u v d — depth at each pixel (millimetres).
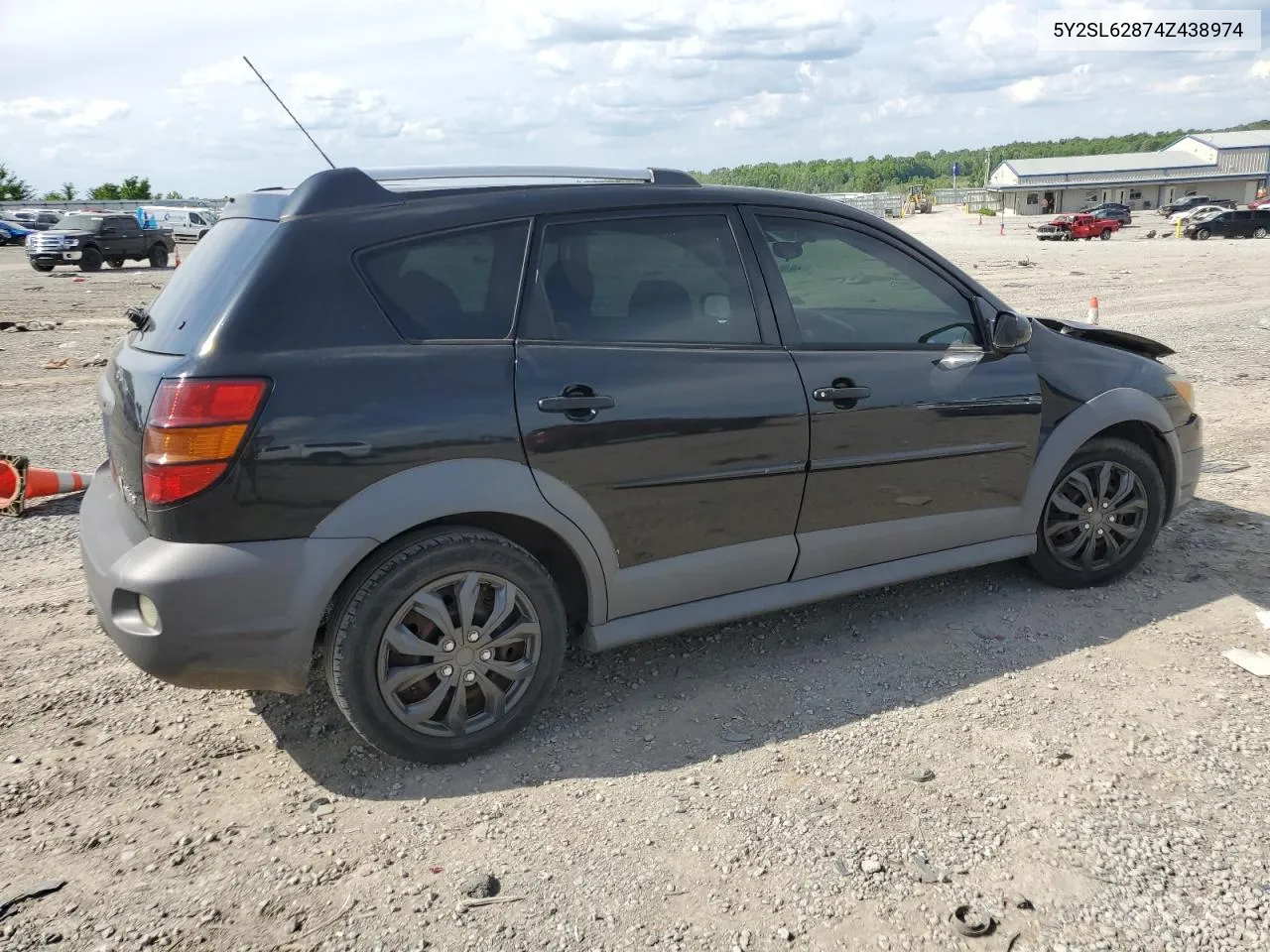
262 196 3291
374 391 2885
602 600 3355
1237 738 3195
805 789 3002
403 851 2770
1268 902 2465
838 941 2389
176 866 2723
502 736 3252
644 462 3287
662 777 3092
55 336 14117
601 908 2521
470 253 3125
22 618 4367
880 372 3723
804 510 3652
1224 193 85938
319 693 3674
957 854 2686
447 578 3047
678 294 3422
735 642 4027
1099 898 2500
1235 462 6547
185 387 2715
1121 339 4738
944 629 4086
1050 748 3178
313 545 2828
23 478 5828
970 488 4012
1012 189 86188
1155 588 4438
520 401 3068
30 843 2820
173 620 2746
